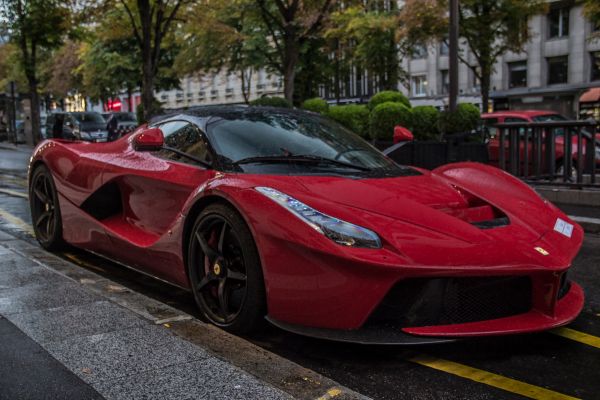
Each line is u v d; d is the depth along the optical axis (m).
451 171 3.97
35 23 23.53
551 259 2.84
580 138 8.33
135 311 3.12
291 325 2.80
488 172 3.91
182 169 3.69
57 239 4.95
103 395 2.19
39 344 2.66
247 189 2.97
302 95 30.75
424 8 20.56
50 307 3.17
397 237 2.69
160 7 16.89
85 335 2.76
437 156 10.22
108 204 4.41
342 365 2.74
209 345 2.74
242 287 3.08
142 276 4.45
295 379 2.39
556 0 31.53
